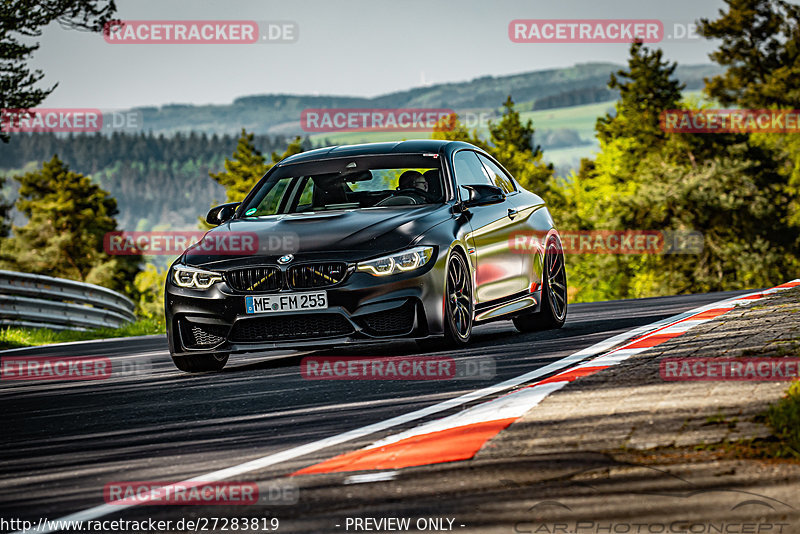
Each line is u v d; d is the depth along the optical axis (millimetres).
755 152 121250
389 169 18391
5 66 45656
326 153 19328
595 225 124062
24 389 17531
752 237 117125
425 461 8516
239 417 12008
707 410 9258
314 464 8969
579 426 9117
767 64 141375
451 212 17391
